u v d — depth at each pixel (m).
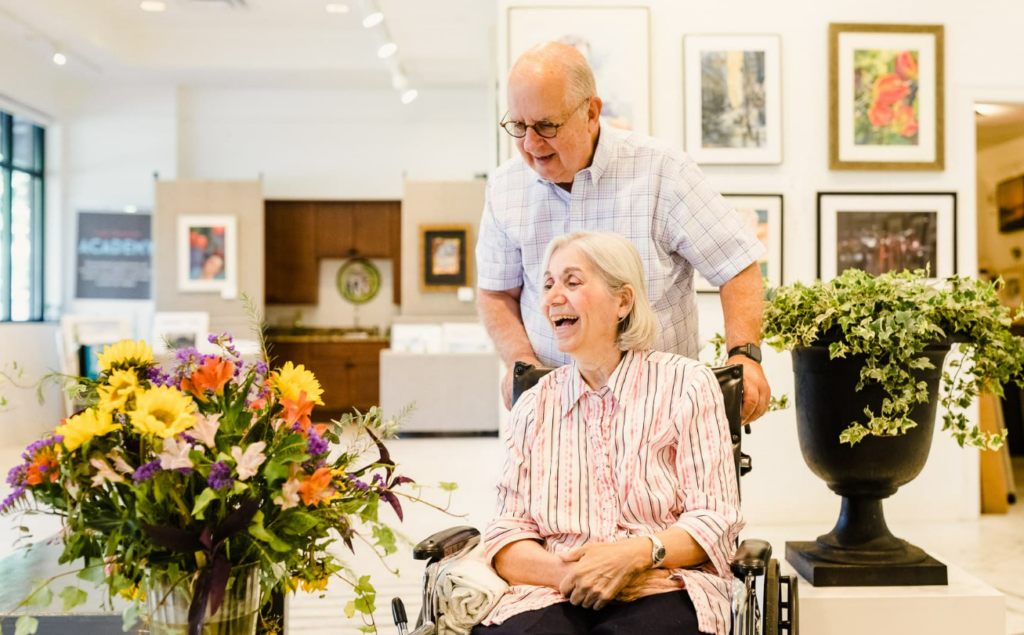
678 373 1.67
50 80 8.79
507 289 2.31
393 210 9.72
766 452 4.24
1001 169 7.80
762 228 4.30
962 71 4.39
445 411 8.02
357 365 9.43
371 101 9.77
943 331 2.24
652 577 1.56
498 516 1.73
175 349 1.22
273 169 9.68
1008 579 3.37
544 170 2.00
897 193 4.36
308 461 1.12
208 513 1.08
